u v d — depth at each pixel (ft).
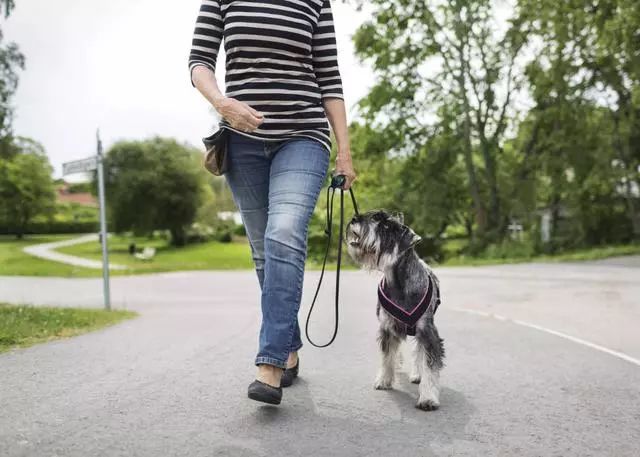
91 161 38.37
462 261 95.20
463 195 118.73
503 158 114.42
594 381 15.03
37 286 72.90
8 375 14.76
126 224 240.73
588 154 107.76
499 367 16.75
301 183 11.84
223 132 12.22
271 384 11.46
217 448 9.86
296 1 12.17
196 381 14.26
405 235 13.37
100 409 11.87
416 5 100.68
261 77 11.97
